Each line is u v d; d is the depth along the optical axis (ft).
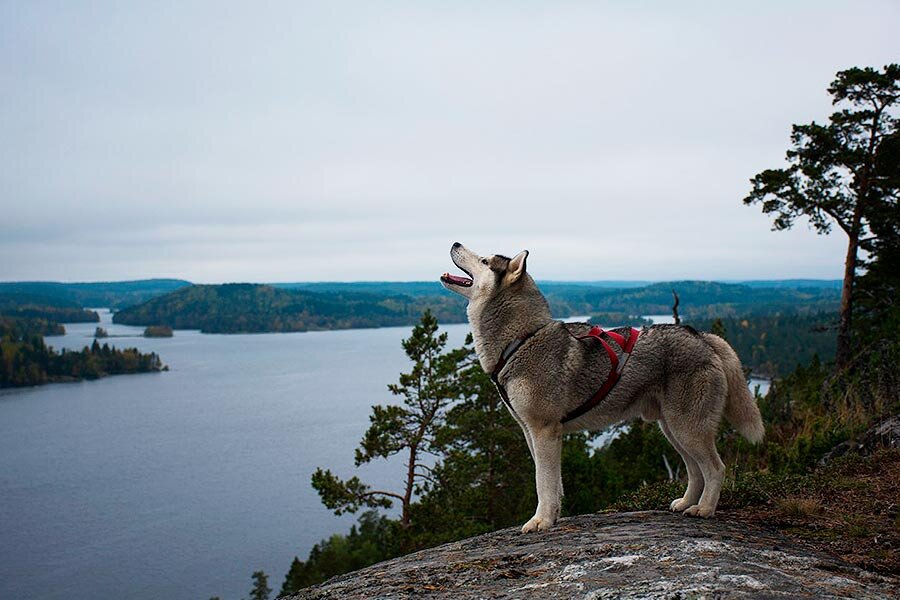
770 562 14.06
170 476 360.07
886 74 77.36
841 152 78.07
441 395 67.36
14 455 419.74
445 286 23.08
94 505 312.29
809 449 29.76
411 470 69.82
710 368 19.30
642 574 12.92
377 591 14.79
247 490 328.29
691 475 20.54
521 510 57.11
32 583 218.18
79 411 583.17
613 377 19.65
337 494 66.69
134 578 221.66
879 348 48.93
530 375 20.18
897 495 20.63
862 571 14.24
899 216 77.51
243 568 230.48
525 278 21.25
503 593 13.10
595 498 48.49
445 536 61.62
